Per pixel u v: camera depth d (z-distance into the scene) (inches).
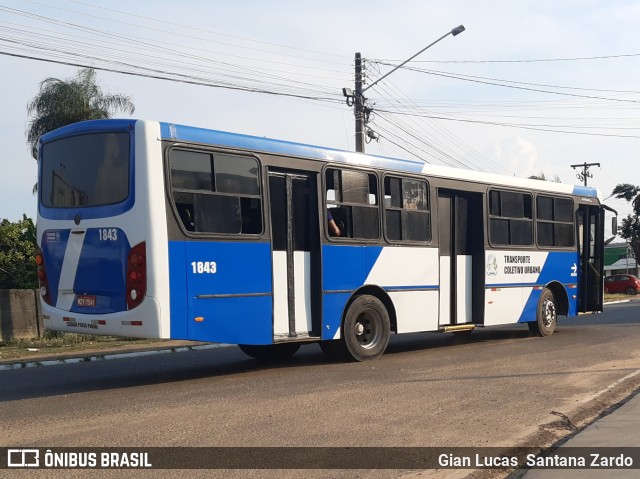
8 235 794.8
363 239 472.1
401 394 355.9
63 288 393.7
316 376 415.2
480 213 564.4
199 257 380.5
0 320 655.8
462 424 293.6
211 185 390.6
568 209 660.1
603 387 374.6
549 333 640.4
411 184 510.9
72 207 391.2
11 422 299.4
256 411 316.5
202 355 551.2
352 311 465.7
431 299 521.0
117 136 376.8
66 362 507.5
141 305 361.4
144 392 368.2
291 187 436.8
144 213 362.6
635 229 2731.3
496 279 573.9
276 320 420.8
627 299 1598.2
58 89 1040.8
